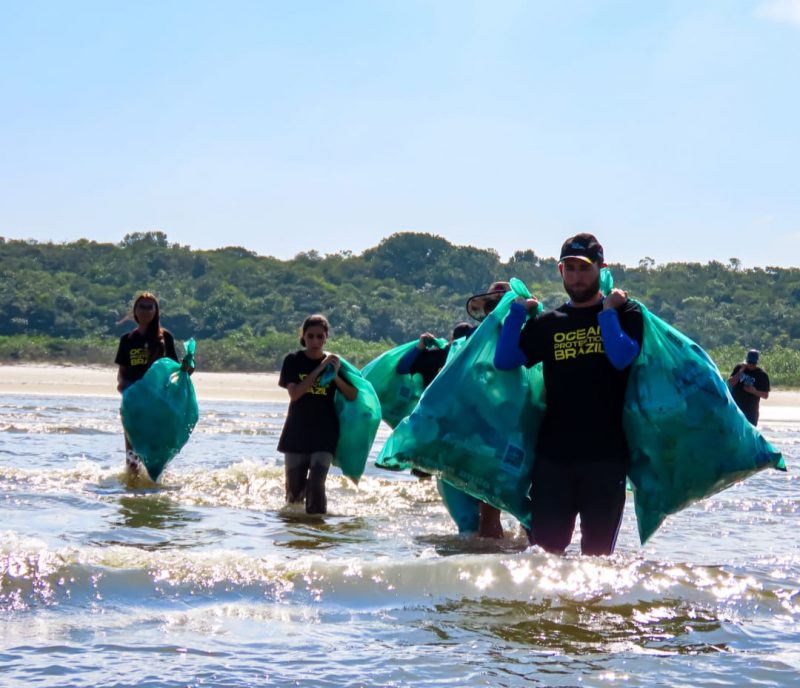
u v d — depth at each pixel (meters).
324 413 7.29
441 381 5.23
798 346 67.94
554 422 4.90
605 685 3.34
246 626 3.95
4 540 4.88
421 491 8.47
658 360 4.86
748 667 3.54
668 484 4.93
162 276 80.31
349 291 79.94
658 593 4.45
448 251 92.50
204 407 23.94
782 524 6.90
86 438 12.96
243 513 7.02
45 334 66.62
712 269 87.44
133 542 5.69
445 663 3.54
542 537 4.88
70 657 3.51
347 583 4.44
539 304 5.04
